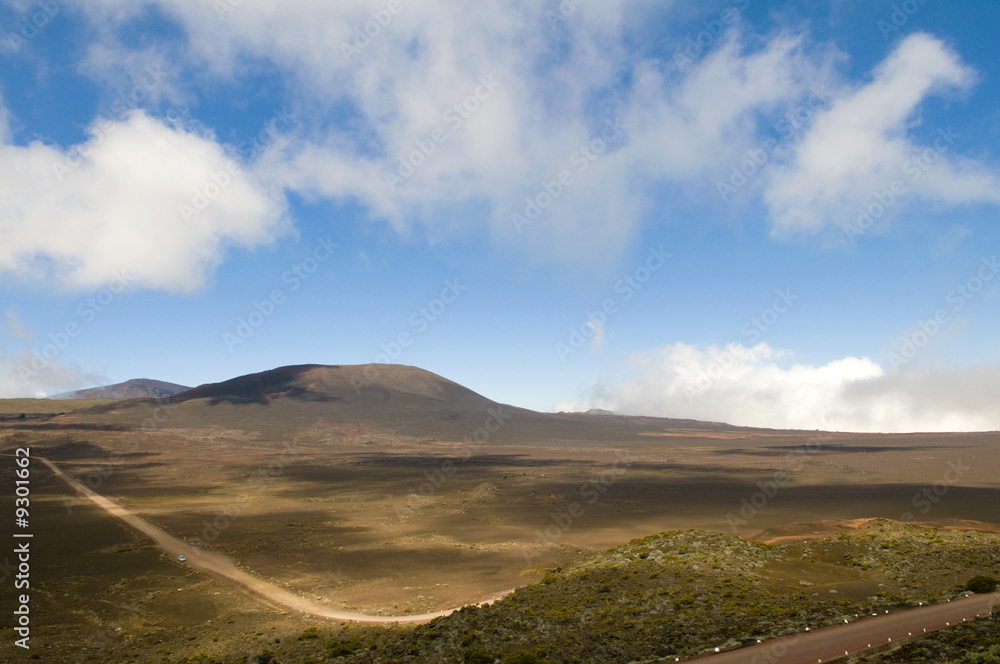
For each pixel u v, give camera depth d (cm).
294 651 2911
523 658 2067
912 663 1677
